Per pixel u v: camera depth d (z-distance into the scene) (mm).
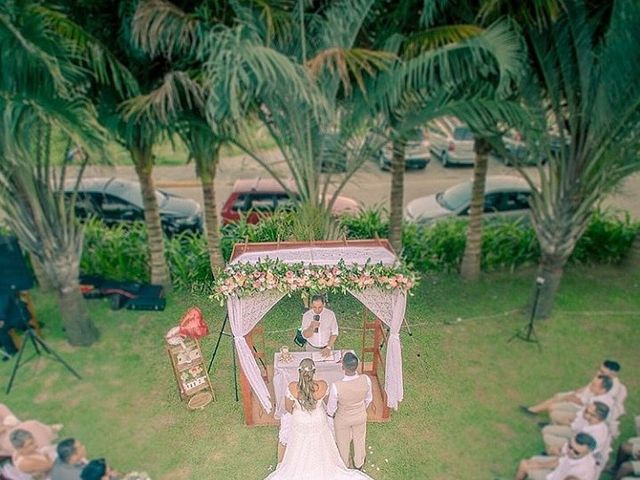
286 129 7012
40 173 6469
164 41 6023
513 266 9445
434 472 5375
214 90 5469
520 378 6758
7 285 7121
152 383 6762
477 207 8609
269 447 5711
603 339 7559
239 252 6277
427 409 6215
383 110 6465
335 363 5996
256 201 10781
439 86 6312
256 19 6352
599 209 9688
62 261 6949
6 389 6695
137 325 7930
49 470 5004
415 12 6879
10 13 4785
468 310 8234
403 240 9609
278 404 6008
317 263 5574
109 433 5953
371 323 7195
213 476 5363
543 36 6418
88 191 10406
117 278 8859
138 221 9906
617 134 6469
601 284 9055
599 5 6230
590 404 5098
